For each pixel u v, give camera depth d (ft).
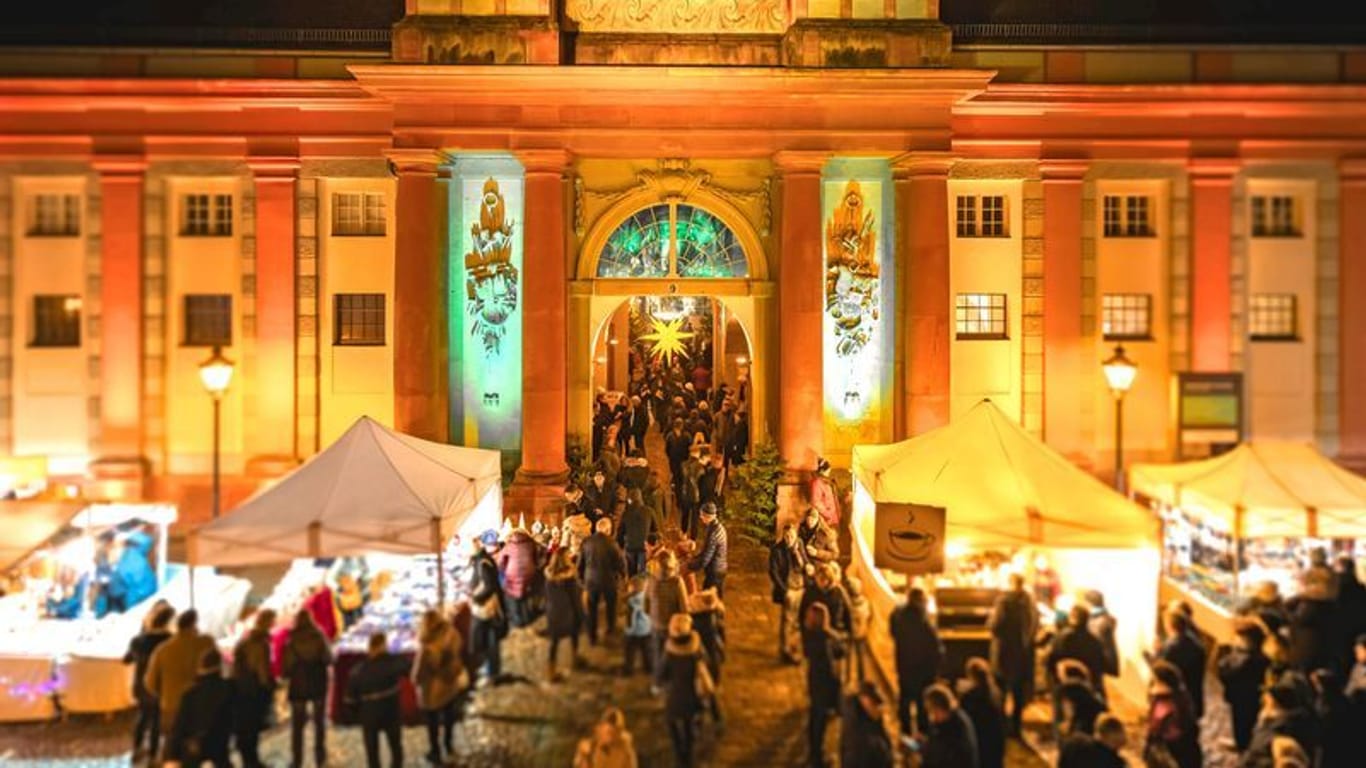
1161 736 35.76
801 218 76.33
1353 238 82.74
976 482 50.03
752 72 73.36
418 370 75.36
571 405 81.51
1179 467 58.29
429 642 40.47
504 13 75.15
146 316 80.64
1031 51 80.07
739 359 126.93
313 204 80.07
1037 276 81.46
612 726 34.45
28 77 77.97
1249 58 81.46
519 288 80.02
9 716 45.65
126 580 54.75
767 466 75.15
